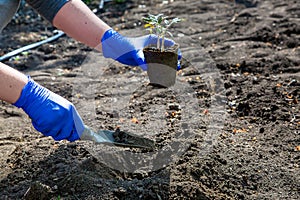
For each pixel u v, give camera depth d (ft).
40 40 9.62
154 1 11.93
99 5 11.60
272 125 6.77
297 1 11.09
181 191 5.64
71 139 5.73
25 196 5.61
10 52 9.01
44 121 5.57
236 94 7.42
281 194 5.84
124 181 5.77
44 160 6.07
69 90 7.74
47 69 8.43
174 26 9.82
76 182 5.69
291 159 6.24
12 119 7.04
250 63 8.13
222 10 10.85
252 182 5.95
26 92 5.57
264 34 9.08
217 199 5.67
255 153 6.29
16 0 5.86
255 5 11.08
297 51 8.48
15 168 6.04
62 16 5.99
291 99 7.22
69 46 9.27
